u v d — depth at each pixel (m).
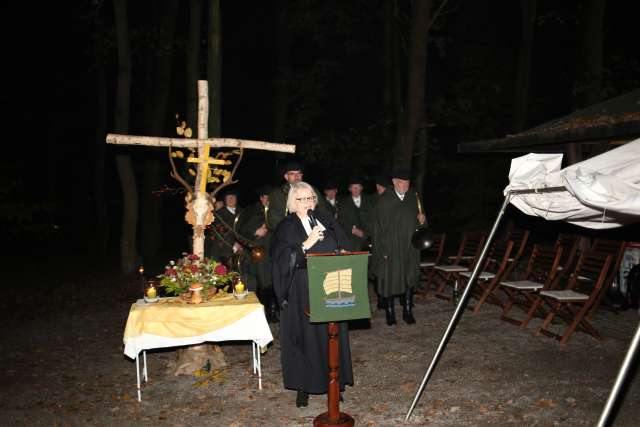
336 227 5.04
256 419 4.92
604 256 7.11
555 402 5.09
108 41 14.26
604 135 7.29
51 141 21.02
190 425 4.85
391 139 16.27
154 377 6.02
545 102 17.62
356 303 4.37
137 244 18.31
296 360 4.89
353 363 6.34
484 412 4.93
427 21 12.77
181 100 17.83
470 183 16.97
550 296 6.93
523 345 6.74
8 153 19.33
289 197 4.99
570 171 3.95
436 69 17.92
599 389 5.34
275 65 17.53
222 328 5.30
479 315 8.25
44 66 18.48
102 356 6.93
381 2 16.70
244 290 5.69
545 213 4.64
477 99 16.88
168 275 5.53
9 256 18.33
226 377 5.94
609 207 3.67
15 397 5.64
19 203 12.84
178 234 21.27
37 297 11.22
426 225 8.02
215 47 11.45
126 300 10.47
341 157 16.88
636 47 15.45
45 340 7.82
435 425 4.72
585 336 6.99
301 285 4.86
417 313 8.54
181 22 16.94
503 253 9.24
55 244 21.08
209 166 5.93
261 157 19.39
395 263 7.73
